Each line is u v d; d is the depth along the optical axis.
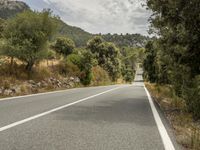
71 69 31.84
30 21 21.30
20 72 21.09
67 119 7.86
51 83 23.89
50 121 7.45
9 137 5.51
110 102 13.25
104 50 69.94
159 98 18.05
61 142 5.27
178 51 11.30
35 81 21.59
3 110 9.23
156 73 30.22
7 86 16.89
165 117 9.06
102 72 53.28
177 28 10.79
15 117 7.85
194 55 10.74
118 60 72.38
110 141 5.50
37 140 5.35
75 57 34.50
